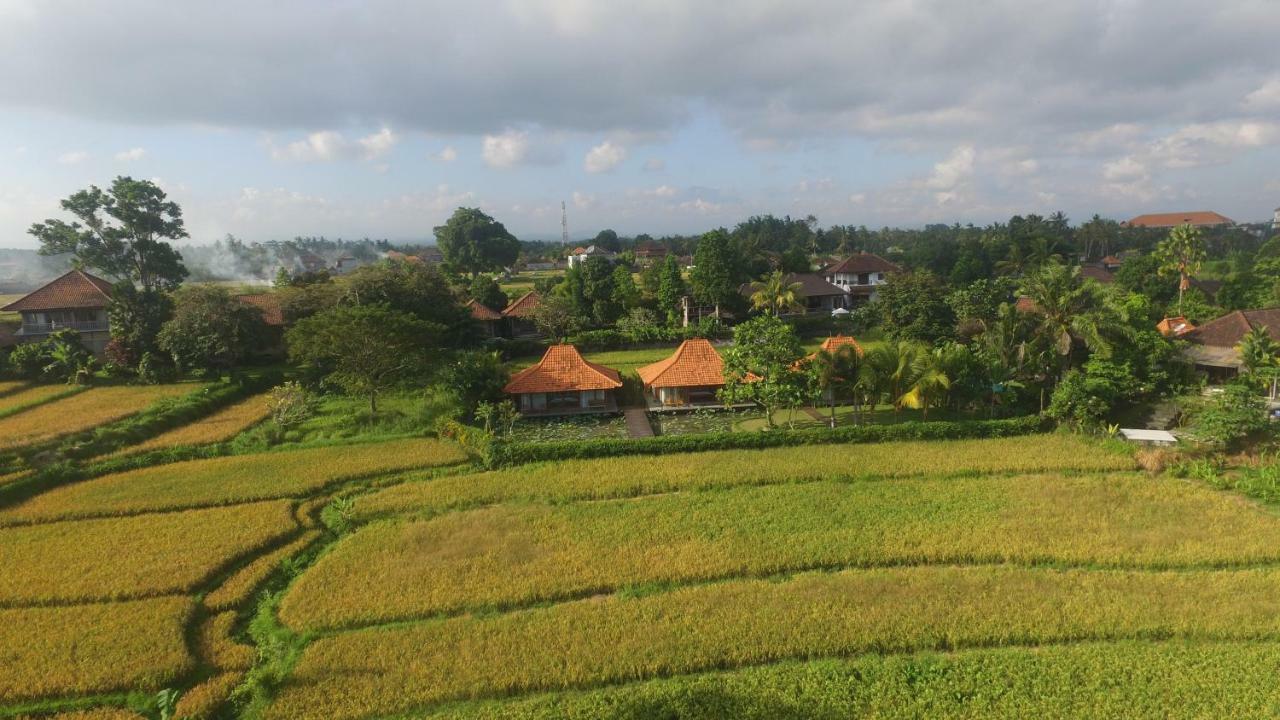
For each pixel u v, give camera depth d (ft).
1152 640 69.77
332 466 126.93
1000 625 71.82
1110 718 58.13
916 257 411.13
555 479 118.32
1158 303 244.83
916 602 76.48
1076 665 65.10
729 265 275.39
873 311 238.89
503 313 272.72
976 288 216.54
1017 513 98.89
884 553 88.17
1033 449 126.52
